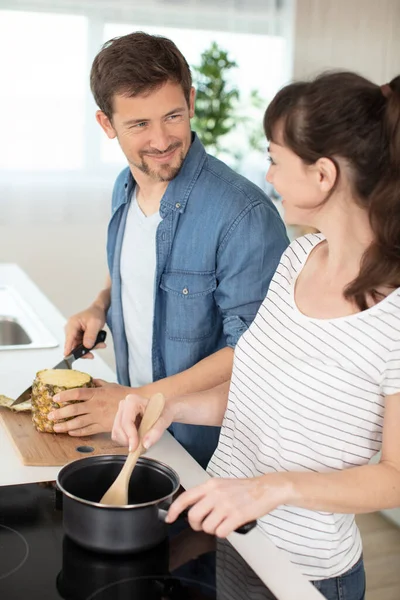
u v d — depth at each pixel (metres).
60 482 1.03
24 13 3.74
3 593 0.90
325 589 1.19
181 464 1.32
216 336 1.67
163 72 1.43
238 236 1.53
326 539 1.18
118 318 1.80
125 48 1.44
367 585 2.39
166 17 3.96
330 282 1.16
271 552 1.03
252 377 1.25
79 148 3.98
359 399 1.11
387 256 1.03
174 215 1.58
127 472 1.06
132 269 1.73
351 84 1.01
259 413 1.23
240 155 4.32
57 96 3.89
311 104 1.00
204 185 1.58
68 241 4.08
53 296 4.14
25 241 4.01
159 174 1.54
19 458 1.30
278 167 1.08
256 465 1.24
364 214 1.08
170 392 1.46
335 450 1.14
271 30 4.18
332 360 1.12
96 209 4.08
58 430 1.37
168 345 1.67
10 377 1.73
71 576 0.94
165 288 1.63
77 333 1.79
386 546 2.65
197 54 4.07
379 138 1.01
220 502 0.96
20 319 2.23
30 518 1.09
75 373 1.47
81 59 3.87
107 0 3.83
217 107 4.13
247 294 1.54
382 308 1.08
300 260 1.26
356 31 4.39
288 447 1.17
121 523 0.97
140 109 1.45
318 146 1.01
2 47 3.75
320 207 1.10
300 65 4.30
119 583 0.93
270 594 0.92
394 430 1.04
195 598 0.91
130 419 1.15
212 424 1.37
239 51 4.16
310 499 0.99
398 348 1.05
